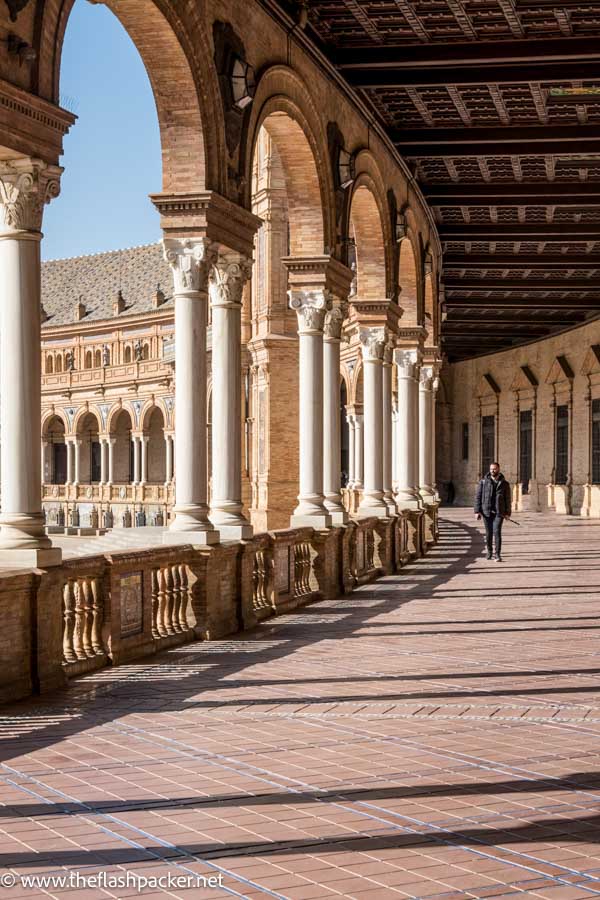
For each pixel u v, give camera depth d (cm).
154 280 8394
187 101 1201
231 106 1275
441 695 916
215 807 599
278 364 3838
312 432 1681
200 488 1247
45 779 655
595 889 483
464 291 3709
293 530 1543
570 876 498
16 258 914
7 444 927
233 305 1339
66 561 996
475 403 5547
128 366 7712
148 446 7919
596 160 2252
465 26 1542
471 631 1301
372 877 496
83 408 8181
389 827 566
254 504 3938
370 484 2117
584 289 3591
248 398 4034
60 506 8200
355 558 1845
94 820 576
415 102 1889
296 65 1517
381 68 1669
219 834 554
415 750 729
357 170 1862
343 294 1764
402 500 2539
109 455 7956
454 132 2058
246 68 1277
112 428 7969
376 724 807
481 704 879
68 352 8419
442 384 5872
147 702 884
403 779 657
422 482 2983
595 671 1030
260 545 1399
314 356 1688
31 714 837
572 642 1213
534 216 2717
